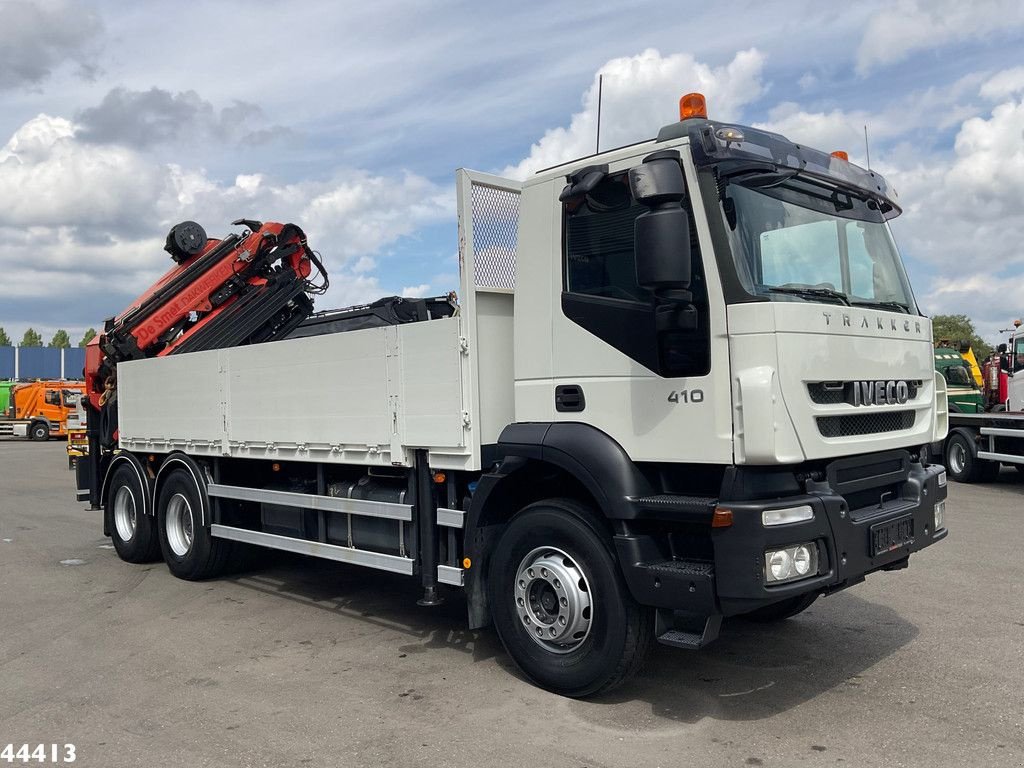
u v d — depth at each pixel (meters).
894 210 5.57
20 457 26.11
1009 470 16.48
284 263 9.82
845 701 4.61
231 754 4.09
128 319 8.81
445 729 4.34
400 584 7.75
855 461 4.52
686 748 4.04
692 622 4.47
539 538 4.83
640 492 4.45
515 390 5.11
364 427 5.84
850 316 4.50
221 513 7.66
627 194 4.60
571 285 4.83
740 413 4.10
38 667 5.48
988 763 3.81
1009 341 15.92
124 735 4.36
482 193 5.30
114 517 9.05
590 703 4.66
